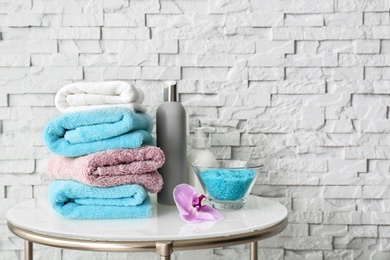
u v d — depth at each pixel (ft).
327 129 4.51
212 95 4.52
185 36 4.48
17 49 4.47
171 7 4.47
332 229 4.55
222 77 4.51
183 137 3.77
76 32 4.47
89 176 3.18
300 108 4.51
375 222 4.53
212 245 2.88
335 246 4.56
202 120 4.53
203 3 4.47
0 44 4.46
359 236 4.54
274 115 4.52
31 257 3.96
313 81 4.50
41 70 4.48
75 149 3.36
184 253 4.58
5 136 4.50
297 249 4.57
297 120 4.51
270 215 3.45
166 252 2.78
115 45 4.48
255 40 4.49
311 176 4.53
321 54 4.49
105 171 3.22
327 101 4.50
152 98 4.51
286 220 3.42
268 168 4.54
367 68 4.49
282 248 4.58
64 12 4.46
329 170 4.52
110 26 4.48
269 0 4.47
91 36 4.47
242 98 4.51
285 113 4.52
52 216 3.43
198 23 4.48
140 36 4.48
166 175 3.75
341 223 4.54
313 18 4.48
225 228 3.06
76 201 3.32
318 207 4.55
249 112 4.52
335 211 4.55
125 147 3.35
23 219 3.33
